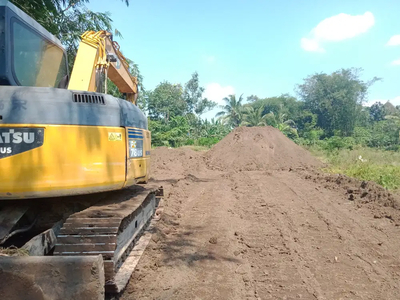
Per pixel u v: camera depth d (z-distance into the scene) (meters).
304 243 5.65
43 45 4.39
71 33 11.41
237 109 45.44
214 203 8.77
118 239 3.71
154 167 16.86
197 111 47.53
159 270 4.51
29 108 3.39
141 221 5.28
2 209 3.68
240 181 12.61
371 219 7.06
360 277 4.37
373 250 5.33
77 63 5.07
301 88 55.88
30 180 3.34
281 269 4.61
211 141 34.81
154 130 36.22
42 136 3.40
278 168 17.02
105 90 5.45
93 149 3.71
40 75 4.23
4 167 3.28
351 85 51.34
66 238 3.23
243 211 7.88
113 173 3.91
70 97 3.64
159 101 41.38
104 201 4.32
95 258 2.55
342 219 7.05
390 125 41.09
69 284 2.51
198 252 5.21
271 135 20.86
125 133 4.18
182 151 21.66
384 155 19.98
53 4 9.33
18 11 3.83
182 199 9.26
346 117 50.62
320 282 4.22
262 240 5.80
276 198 9.22
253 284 4.15
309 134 40.06
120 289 3.40
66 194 3.53
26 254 2.96
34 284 2.50
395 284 4.18
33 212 3.96
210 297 3.81
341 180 11.00
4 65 3.48
